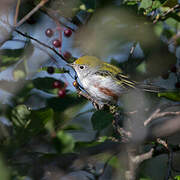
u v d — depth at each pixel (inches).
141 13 443.5
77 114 381.4
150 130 279.0
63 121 370.6
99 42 473.7
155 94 434.9
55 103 377.7
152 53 466.3
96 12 459.2
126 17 449.7
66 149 355.3
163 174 466.6
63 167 293.3
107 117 366.3
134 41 471.2
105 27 459.5
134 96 433.4
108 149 285.1
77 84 384.2
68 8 427.2
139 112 398.6
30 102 439.2
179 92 390.9
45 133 363.3
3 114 335.6
